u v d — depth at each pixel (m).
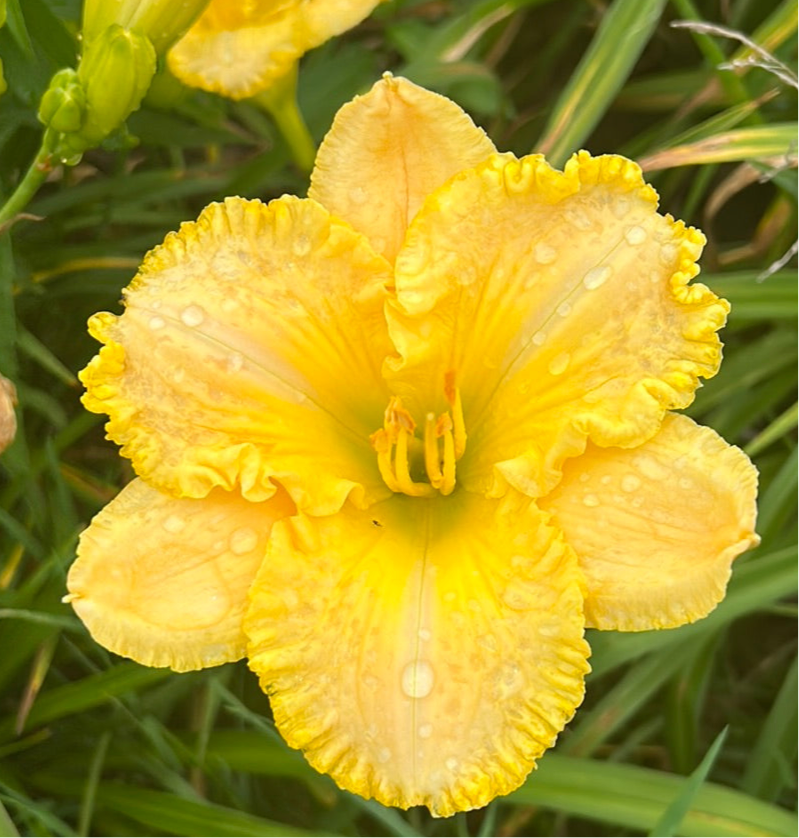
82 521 0.50
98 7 0.40
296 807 0.48
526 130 0.55
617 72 0.47
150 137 0.50
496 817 0.48
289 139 0.48
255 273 0.39
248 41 0.44
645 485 0.38
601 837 0.49
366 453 0.41
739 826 0.41
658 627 0.37
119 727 0.45
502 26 0.55
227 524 0.38
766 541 0.46
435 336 0.40
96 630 0.37
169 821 0.42
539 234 0.39
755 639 0.54
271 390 0.39
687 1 0.49
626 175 0.39
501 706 0.37
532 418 0.39
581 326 0.39
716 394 0.49
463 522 0.40
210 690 0.43
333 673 0.37
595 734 0.45
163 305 0.39
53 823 0.41
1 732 0.44
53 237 0.51
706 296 0.38
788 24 0.49
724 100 0.51
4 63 0.46
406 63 0.56
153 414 0.38
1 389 0.40
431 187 0.40
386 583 0.38
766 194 0.57
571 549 0.37
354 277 0.40
